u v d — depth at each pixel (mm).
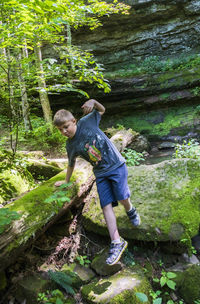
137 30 9445
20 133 5910
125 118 8664
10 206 2096
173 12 8992
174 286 2061
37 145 5867
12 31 2236
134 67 9641
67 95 8648
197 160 2984
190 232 2330
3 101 4457
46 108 6312
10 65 3107
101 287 2035
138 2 8695
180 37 9320
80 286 2102
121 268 2240
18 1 1703
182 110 8102
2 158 3445
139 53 9703
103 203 2010
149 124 8203
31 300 1854
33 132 5953
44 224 2082
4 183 3018
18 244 1815
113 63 9867
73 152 2061
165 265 2318
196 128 7434
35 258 2184
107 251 2371
